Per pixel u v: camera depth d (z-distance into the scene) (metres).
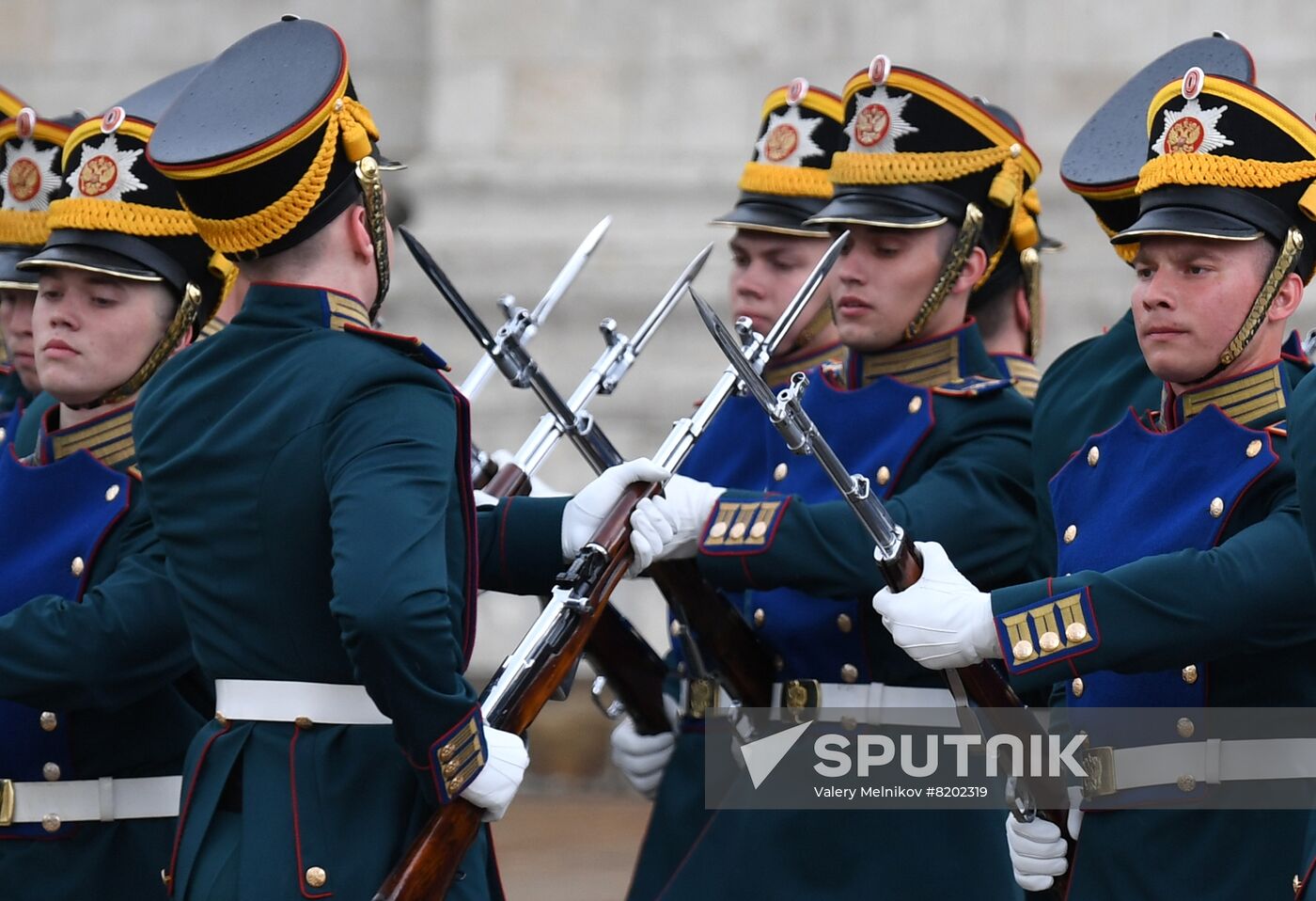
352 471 16.53
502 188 43.03
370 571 15.99
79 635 18.84
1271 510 18.50
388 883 16.50
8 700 19.41
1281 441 18.45
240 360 17.52
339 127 17.44
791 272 24.88
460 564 17.31
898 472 21.86
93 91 47.50
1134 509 19.17
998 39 42.06
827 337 24.84
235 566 17.12
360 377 16.89
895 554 19.20
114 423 20.12
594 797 38.66
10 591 19.61
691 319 41.72
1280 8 41.22
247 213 17.27
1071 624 18.48
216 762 17.31
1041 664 18.55
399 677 16.05
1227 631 18.09
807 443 18.70
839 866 21.62
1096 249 41.03
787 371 24.78
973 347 22.53
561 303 42.09
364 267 17.89
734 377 20.31
